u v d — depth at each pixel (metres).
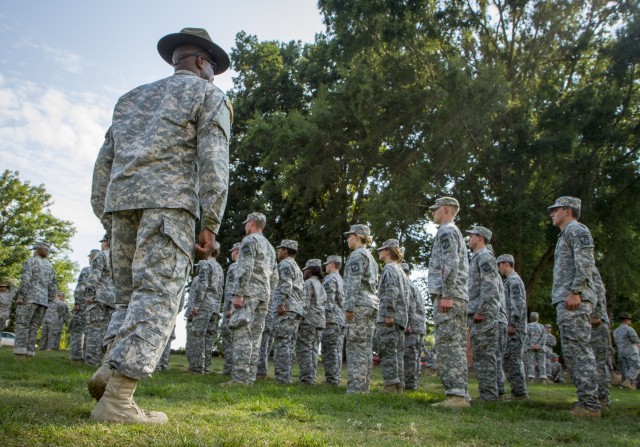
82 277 12.79
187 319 11.34
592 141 22.33
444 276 6.85
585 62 26.83
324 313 11.03
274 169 30.78
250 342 8.23
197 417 4.02
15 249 47.78
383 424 4.59
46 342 21.77
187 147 3.81
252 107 34.44
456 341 6.76
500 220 22.50
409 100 24.19
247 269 8.26
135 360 3.30
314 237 30.53
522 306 9.23
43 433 2.80
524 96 24.14
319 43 33.53
